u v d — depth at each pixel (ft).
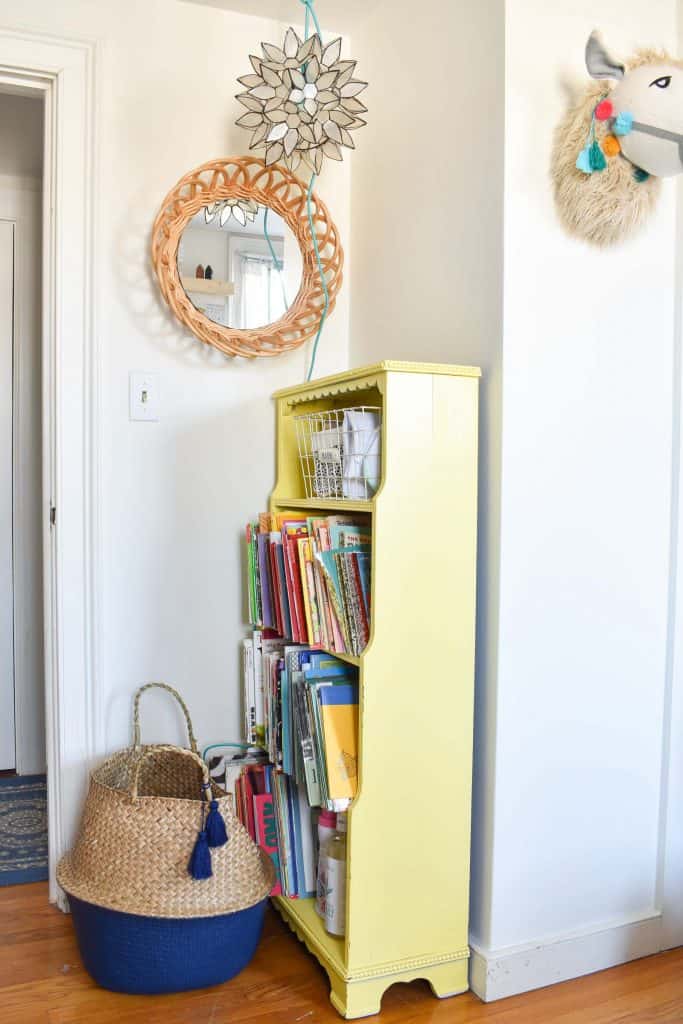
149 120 6.80
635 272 6.01
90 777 6.38
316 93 6.22
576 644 5.90
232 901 5.54
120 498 6.85
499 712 5.62
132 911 5.34
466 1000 5.63
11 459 9.71
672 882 6.35
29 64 6.40
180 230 6.72
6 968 5.89
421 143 6.47
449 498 5.50
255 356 7.10
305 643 6.24
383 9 7.00
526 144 5.57
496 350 5.58
